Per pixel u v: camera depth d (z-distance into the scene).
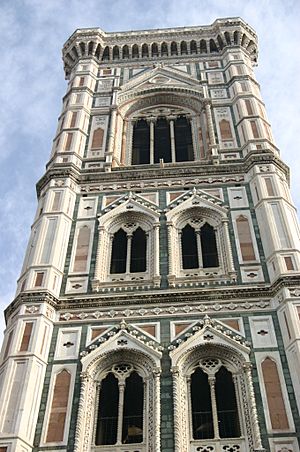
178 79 53.47
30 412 26.66
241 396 26.97
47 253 35.09
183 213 37.69
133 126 50.38
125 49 58.91
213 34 59.16
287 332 29.14
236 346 28.78
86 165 43.59
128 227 37.59
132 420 27.09
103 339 30.05
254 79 52.59
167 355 28.84
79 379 28.27
